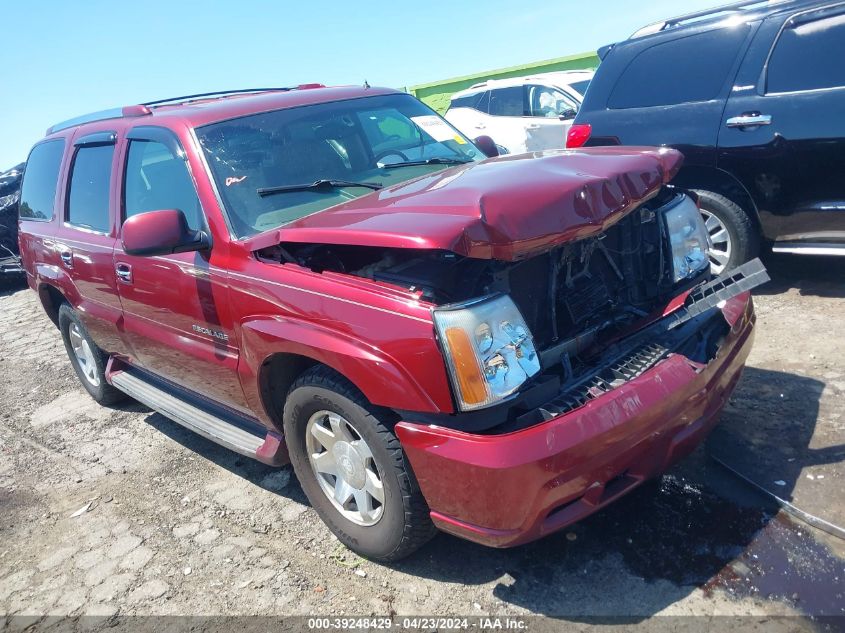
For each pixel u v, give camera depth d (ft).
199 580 10.02
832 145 14.57
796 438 10.81
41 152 17.49
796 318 14.96
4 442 16.19
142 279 12.20
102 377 16.57
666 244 10.18
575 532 9.61
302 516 11.21
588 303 9.41
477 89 36.11
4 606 10.19
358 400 8.56
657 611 8.11
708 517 9.46
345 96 13.20
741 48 15.94
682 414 8.50
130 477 13.43
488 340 7.49
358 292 8.37
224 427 11.96
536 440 7.29
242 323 10.03
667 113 16.96
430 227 7.38
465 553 9.63
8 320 28.58
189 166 11.12
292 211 10.60
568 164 9.30
